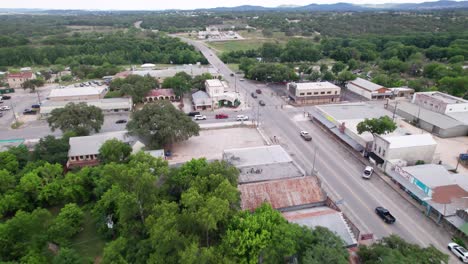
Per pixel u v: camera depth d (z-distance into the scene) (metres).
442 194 56.41
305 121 104.75
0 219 55.84
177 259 38.59
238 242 40.72
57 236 47.84
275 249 39.69
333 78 149.50
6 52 198.12
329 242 39.66
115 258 41.00
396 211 57.78
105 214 54.75
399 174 65.75
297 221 47.47
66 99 120.31
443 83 129.25
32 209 58.28
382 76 146.12
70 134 79.62
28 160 70.12
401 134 79.12
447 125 92.06
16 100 129.12
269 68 155.38
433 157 73.00
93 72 169.38
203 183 48.75
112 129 97.50
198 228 43.03
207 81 130.62
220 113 112.81
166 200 48.47
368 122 76.75
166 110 82.62
